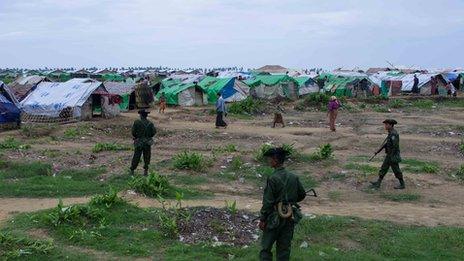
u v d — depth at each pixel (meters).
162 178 14.49
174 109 42.34
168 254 8.98
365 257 9.27
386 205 14.02
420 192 15.47
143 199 13.30
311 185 16.23
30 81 50.69
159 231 10.00
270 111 41.03
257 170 17.61
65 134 26.88
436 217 12.71
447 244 10.28
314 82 55.56
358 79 56.06
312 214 12.19
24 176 16.64
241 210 11.89
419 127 31.78
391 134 15.57
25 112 33.47
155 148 23.28
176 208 10.98
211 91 47.28
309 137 27.11
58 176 16.55
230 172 17.58
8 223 10.55
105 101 34.34
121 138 27.12
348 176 17.12
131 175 16.36
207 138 26.44
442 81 59.03
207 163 18.38
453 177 17.56
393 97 55.91
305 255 9.07
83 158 19.67
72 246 9.27
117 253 8.98
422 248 10.00
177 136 27.05
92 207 10.72
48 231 9.84
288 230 7.70
